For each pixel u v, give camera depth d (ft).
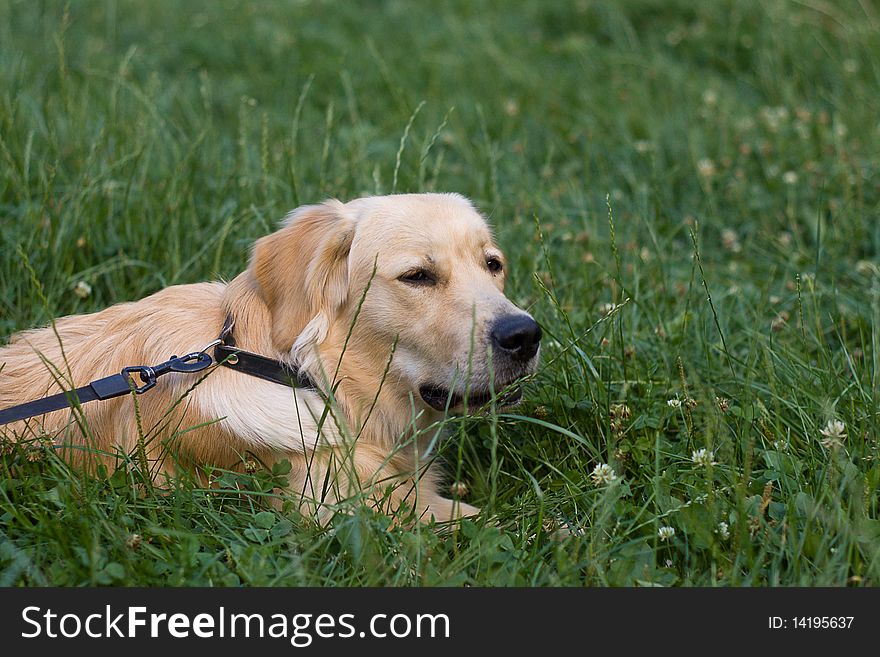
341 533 11.79
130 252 20.40
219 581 11.34
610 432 14.53
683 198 25.81
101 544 12.03
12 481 12.66
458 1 43.68
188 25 40.06
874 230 23.15
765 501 12.03
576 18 41.81
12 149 21.84
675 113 30.14
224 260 19.86
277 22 40.47
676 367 17.10
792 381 15.66
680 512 12.18
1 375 14.82
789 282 20.93
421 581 11.37
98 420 14.06
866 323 18.52
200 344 13.96
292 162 22.67
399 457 14.58
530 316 13.70
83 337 14.97
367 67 35.22
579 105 31.89
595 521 13.03
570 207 25.04
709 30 38.60
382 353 14.14
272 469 13.32
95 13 39.42
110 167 21.21
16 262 18.86
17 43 33.09
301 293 13.96
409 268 13.91
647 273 20.92
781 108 29.76
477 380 13.47
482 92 32.99
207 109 25.12
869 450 13.67
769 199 25.14
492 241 15.93
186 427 13.62
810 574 11.23
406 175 23.35
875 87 30.83
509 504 14.10
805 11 38.60
